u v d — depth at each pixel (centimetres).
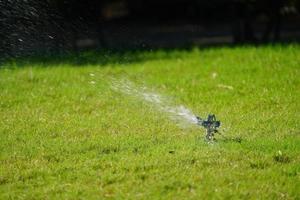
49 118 1586
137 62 2505
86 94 1842
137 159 1245
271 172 1170
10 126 1512
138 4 5306
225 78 2048
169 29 4856
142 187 1110
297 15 5050
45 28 2236
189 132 1434
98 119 1559
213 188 1104
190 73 2184
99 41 3030
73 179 1160
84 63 2441
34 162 1251
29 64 2347
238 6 3588
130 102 1730
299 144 1323
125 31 3497
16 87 1955
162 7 5272
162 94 1828
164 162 1224
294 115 1567
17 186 1134
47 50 2364
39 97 1809
